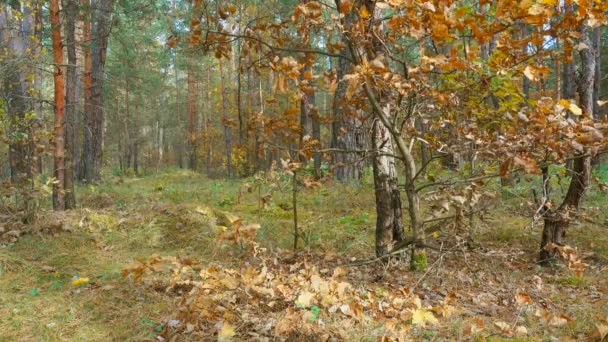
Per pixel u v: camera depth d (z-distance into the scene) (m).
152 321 4.25
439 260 3.96
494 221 7.32
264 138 4.39
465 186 3.65
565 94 10.72
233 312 4.04
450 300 3.36
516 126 3.31
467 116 4.15
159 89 31.61
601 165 13.64
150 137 43.38
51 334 4.00
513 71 3.49
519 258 6.25
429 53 3.63
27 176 7.58
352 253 6.65
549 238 6.07
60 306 4.58
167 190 12.10
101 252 6.36
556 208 5.91
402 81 3.30
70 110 10.20
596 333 3.68
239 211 8.81
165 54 23.95
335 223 7.97
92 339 3.95
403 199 9.30
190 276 5.21
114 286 5.05
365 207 9.22
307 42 4.11
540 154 3.25
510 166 3.15
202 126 37.34
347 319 3.95
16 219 6.98
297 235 6.50
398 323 3.75
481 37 2.99
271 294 3.87
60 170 8.02
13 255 5.84
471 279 5.37
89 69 14.98
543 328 4.04
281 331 3.55
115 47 21.22
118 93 22.97
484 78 3.52
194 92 35.34
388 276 5.30
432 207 3.56
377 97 4.35
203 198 10.38
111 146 39.16
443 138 4.43
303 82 3.58
